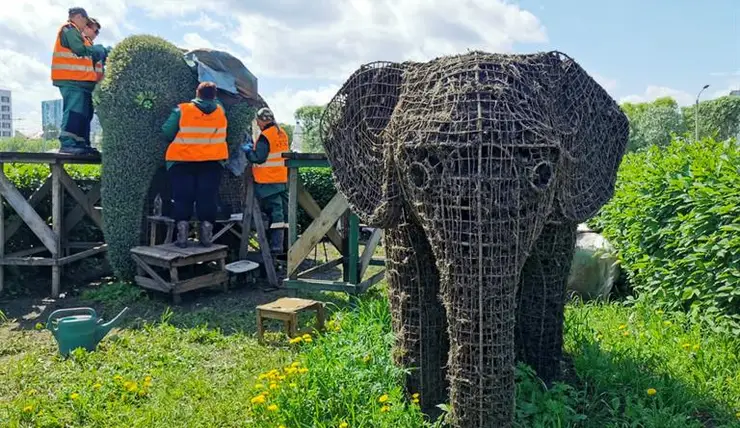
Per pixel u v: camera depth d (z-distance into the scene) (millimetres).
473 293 2617
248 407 4207
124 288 7578
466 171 2617
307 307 5832
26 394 4523
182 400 4410
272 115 8297
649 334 5180
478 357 2654
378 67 3598
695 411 4016
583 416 3682
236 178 9086
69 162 7762
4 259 7477
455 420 2781
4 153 7246
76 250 8688
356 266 6676
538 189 2629
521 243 2648
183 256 7133
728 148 5867
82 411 4199
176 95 7852
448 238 2666
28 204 7492
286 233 9266
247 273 8297
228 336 5953
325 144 3734
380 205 3281
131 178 7574
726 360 4656
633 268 6441
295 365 4316
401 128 2951
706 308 5379
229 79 8266
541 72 3291
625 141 3721
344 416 3768
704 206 5414
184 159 7426
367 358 4277
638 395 4066
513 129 2623
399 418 3531
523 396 3834
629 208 6707
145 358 5293
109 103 7508
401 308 3738
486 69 2857
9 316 6867
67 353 5379
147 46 7711
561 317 4191
